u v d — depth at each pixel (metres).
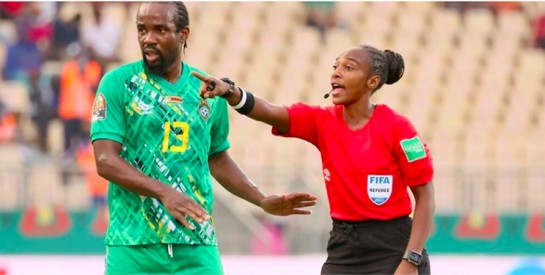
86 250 37.78
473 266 35.03
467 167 41.69
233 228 38.31
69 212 37.81
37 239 37.59
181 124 15.90
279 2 52.78
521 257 37.91
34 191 37.81
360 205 15.92
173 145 15.86
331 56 51.38
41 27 46.59
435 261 36.91
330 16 52.88
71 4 47.41
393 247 15.93
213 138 16.77
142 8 15.59
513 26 54.19
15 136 43.38
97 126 15.62
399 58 16.75
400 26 53.16
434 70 51.94
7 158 42.59
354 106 16.06
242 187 17.03
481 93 51.47
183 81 16.05
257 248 38.06
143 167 15.80
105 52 46.44
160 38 15.49
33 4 46.94
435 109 50.41
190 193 15.97
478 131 49.31
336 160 16.00
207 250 16.30
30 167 37.81
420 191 16.05
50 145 43.56
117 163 15.41
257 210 38.50
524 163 47.62
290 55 51.19
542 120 51.12
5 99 44.19
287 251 37.69
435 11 53.94
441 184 39.31
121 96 15.77
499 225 39.00
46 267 33.00
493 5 54.53
